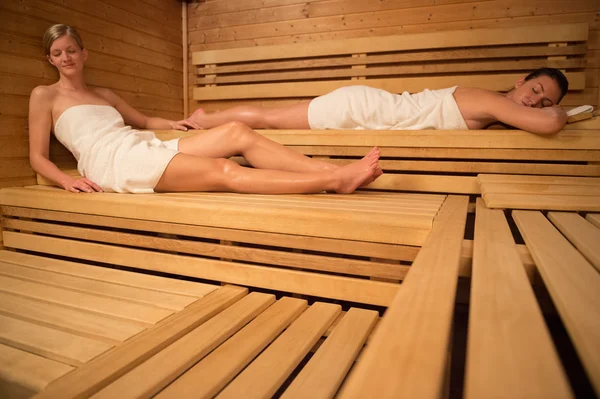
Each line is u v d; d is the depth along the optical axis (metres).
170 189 1.69
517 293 0.65
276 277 1.27
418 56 2.73
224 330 1.01
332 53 2.88
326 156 2.05
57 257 1.86
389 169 1.94
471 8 2.64
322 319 1.10
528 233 1.01
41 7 2.14
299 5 3.02
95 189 1.73
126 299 1.22
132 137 1.81
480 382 0.39
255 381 0.81
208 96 3.25
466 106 1.91
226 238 1.36
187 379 0.81
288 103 3.10
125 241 1.52
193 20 3.32
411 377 0.40
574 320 0.53
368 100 2.10
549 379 0.40
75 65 2.03
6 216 1.89
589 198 1.34
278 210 1.27
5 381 0.86
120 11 2.67
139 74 2.87
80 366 0.86
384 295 1.16
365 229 1.18
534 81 1.94
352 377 0.41
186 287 1.31
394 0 2.79
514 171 1.80
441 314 0.55
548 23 2.52
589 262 0.80
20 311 1.15
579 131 1.73
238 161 2.17
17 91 2.04
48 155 1.99
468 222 1.91
